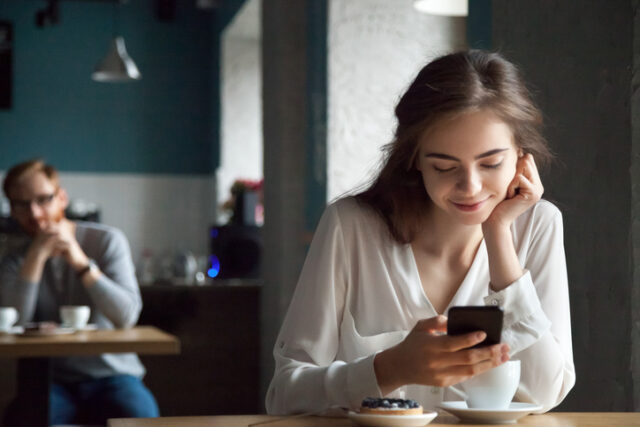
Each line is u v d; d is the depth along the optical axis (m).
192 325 4.92
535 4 2.11
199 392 4.91
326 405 1.31
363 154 4.04
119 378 3.30
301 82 4.41
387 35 4.07
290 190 4.38
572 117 1.97
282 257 4.38
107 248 3.54
